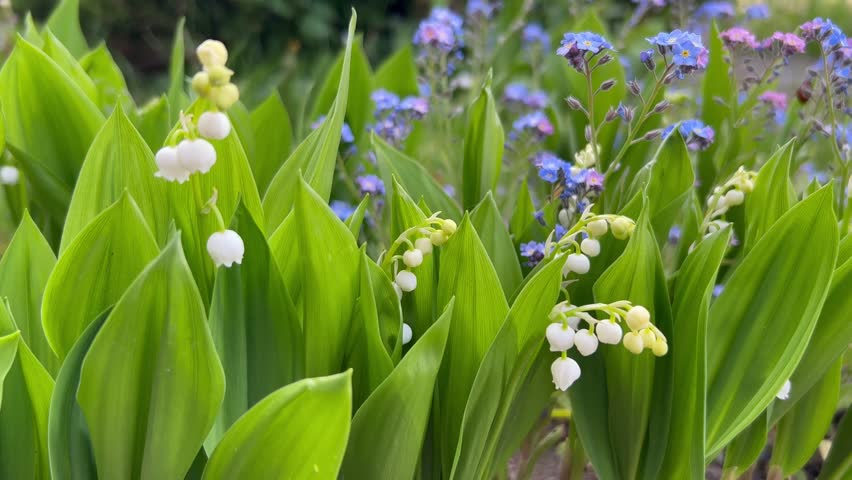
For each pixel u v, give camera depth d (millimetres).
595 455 302
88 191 281
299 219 245
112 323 220
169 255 214
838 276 306
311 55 1382
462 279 265
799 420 354
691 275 292
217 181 271
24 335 288
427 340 241
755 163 498
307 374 263
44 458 262
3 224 510
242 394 261
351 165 483
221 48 220
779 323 297
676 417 289
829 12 1159
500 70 812
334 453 220
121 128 271
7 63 350
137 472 243
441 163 613
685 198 338
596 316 301
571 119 474
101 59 452
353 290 259
